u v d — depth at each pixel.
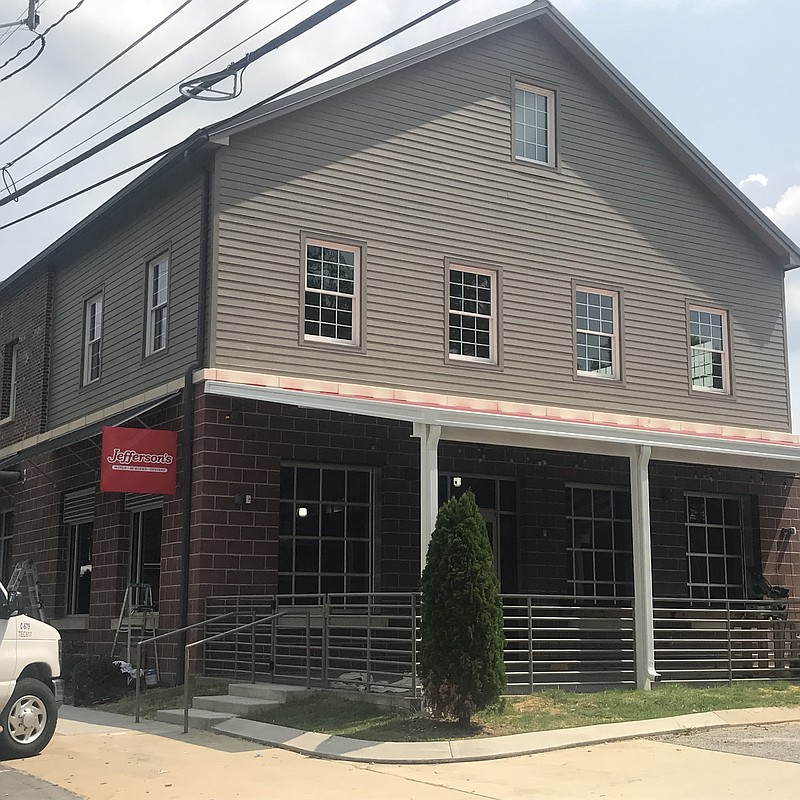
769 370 22.84
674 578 20.73
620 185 21.31
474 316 19.12
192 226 17.42
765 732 11.94
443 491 18.75
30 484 22.72
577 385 20.08
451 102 19.45
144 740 11.94
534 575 19.22
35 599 20.75
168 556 16.50
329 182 17.89
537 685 15.02
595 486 20.42
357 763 10.31
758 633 20.02
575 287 20.41
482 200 19.50
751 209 22.62
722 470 21.64
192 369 16.47
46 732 10.95
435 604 11.49
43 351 23.08
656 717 12.32
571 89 21.03
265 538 16.39
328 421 17.23
